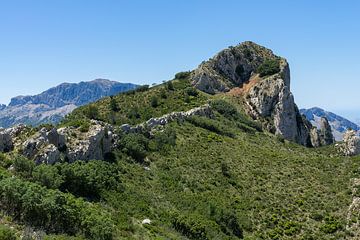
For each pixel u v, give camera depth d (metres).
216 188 82.62
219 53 188.38
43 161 61.25
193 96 158.88
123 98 150.88
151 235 56.31
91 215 49.44
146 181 76.69
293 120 167.00
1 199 45.72
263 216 75.81
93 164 68.06
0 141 61.09
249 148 110.44
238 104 167.00
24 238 38.91
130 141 84.62
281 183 88.06
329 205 79.19
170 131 101.12
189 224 64.56
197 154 95.31
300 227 73.00
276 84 169.25
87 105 147.62
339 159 103.56
